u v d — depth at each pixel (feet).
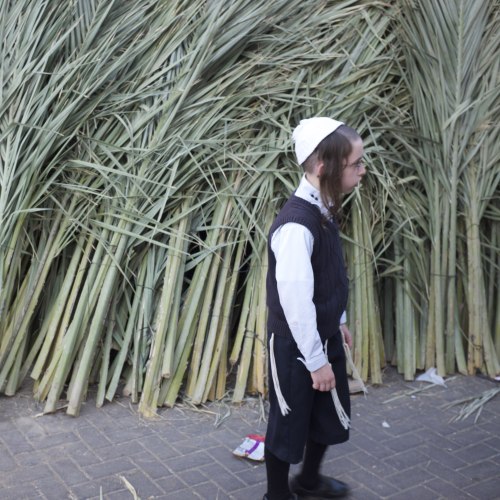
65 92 12.68
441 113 13.80
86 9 13.47
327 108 13.55
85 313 12.19
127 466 10.36
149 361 12.17
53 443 10.87
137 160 12.66
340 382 9.03
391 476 10.44
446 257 13.99
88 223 12.68
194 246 13.30
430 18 13.58
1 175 12.27
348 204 13.89
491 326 14.64
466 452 11.19
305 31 13.93
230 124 13.23
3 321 12.19
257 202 12.98
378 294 14.52
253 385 12.59
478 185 14.15
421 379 13.79
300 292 7.88
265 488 9.98
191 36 13.60
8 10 13.29
